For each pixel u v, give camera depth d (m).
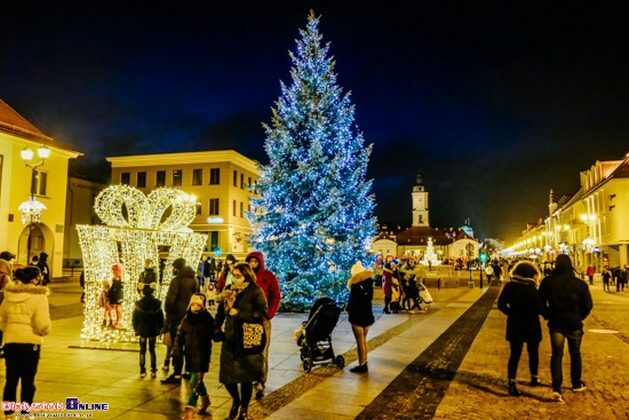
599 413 6.27
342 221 17.44
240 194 53.97
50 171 30.48
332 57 18.52
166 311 7.93
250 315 5.80
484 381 7.80
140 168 53.19
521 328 7.08
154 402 6.49
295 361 9.16
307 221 16.94
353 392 7.11
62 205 31.52
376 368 8.65
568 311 6.92
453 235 144.50
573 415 6.19
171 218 12.75
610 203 43.69
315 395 6.95
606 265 34.66
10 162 27.36
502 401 6.75
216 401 6.63
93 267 11.58
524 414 6.22
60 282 30.38
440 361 9.27
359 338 8.34
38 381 7.42
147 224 12.23
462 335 12.42
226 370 5.70
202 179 51.88
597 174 50.31
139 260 12.38
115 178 53.62
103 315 12.31
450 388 7.38
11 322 5.57
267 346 7.12
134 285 12.20
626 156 45.91
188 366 6.05
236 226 52.44
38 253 31.03
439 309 18.88
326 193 17.20
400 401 6.71
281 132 17.78
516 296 7.17
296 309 16.98
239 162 53.81
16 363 5.54
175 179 52.56
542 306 7.06
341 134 18.12
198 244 13.01
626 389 7.37
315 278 16.91
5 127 27.23
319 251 17.11
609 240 45.03
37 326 5.57
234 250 51.41
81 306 17.70
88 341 10.65
